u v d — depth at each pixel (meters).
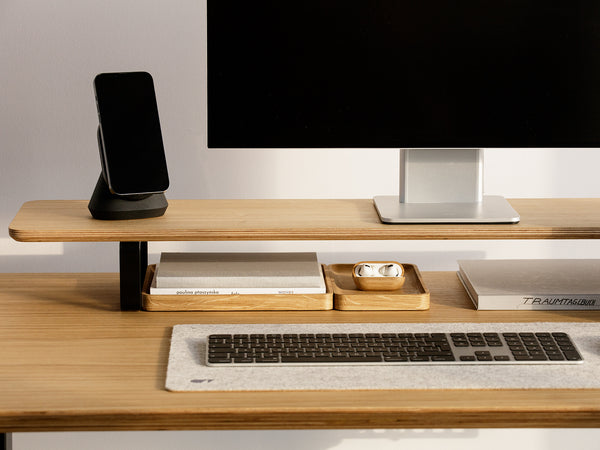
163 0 1.81
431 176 1.63
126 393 1.20
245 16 1.52
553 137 1.58
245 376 1.25
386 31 1.53
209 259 1.66
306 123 1.57
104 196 1.54
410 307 1.57
